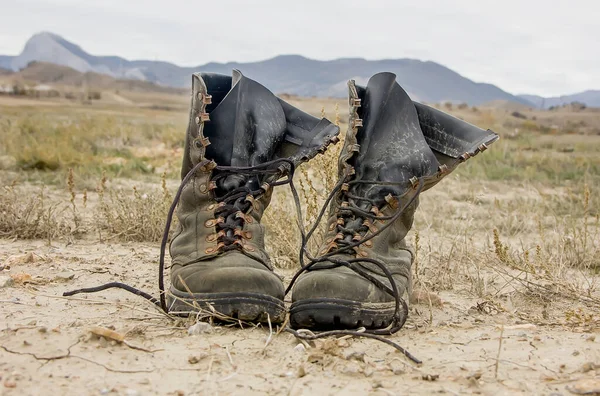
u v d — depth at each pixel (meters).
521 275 1.10
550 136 6.71
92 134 3.79
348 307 0.75
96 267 1.06
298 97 20.62
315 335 0.72
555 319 0.86
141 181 2.29
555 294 0.99
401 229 0.86
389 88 0.85
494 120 8.30
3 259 1.09
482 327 0.80
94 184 2.07
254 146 0.84
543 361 0.67
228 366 0.64
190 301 0.77
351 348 0.69
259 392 0.59
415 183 0.84
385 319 0.77
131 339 0.70
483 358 0.68
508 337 0.75
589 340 0.74
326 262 0.81
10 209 1.33
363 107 0.86
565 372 0.64
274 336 0.73
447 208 1.85
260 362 0.66
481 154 3.29
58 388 0.58
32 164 2.44
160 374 0.62
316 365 0.65
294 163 0.85
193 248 0.81
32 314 0.78
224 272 0.76
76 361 0.64
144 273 1.04
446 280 1.05
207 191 0.83
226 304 0.75
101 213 1.47
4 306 0.81
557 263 1.15
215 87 0.89
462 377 0.62
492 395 0.59
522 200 2.02
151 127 4.82
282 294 0.78
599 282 1.09
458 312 0.89
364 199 0.83
